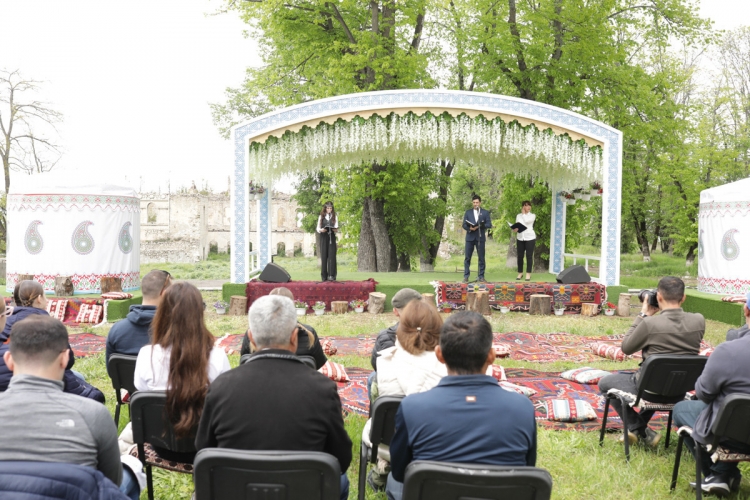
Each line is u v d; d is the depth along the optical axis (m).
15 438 2.22
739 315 11.42
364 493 3.63
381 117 13.20
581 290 12.89
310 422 2.56
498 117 12.94
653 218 28.69
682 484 4.22
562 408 5.66
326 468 2.31
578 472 4.43
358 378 7.16
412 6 18.19
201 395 3.18
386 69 17.52
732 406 3.42
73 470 2.10
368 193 19.69
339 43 17.77
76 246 12.13
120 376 4.26
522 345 9.39
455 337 2.53
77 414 2.30
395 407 3.41
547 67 18.55
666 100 20.19
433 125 13.32
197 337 3.24
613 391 4.78
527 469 2.25
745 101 27.03
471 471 2.24
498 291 12.89
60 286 11.73
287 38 19.73
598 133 12.94
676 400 4.61
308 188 34.78
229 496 2.36
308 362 4.04
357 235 21.75
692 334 4.59
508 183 20.28
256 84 20.88
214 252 43.66
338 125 13.34
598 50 18.08
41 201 12.07
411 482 2.28
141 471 3.27
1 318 4.11
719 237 12.83
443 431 2.46
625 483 4.23
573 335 10.27
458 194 34.50
